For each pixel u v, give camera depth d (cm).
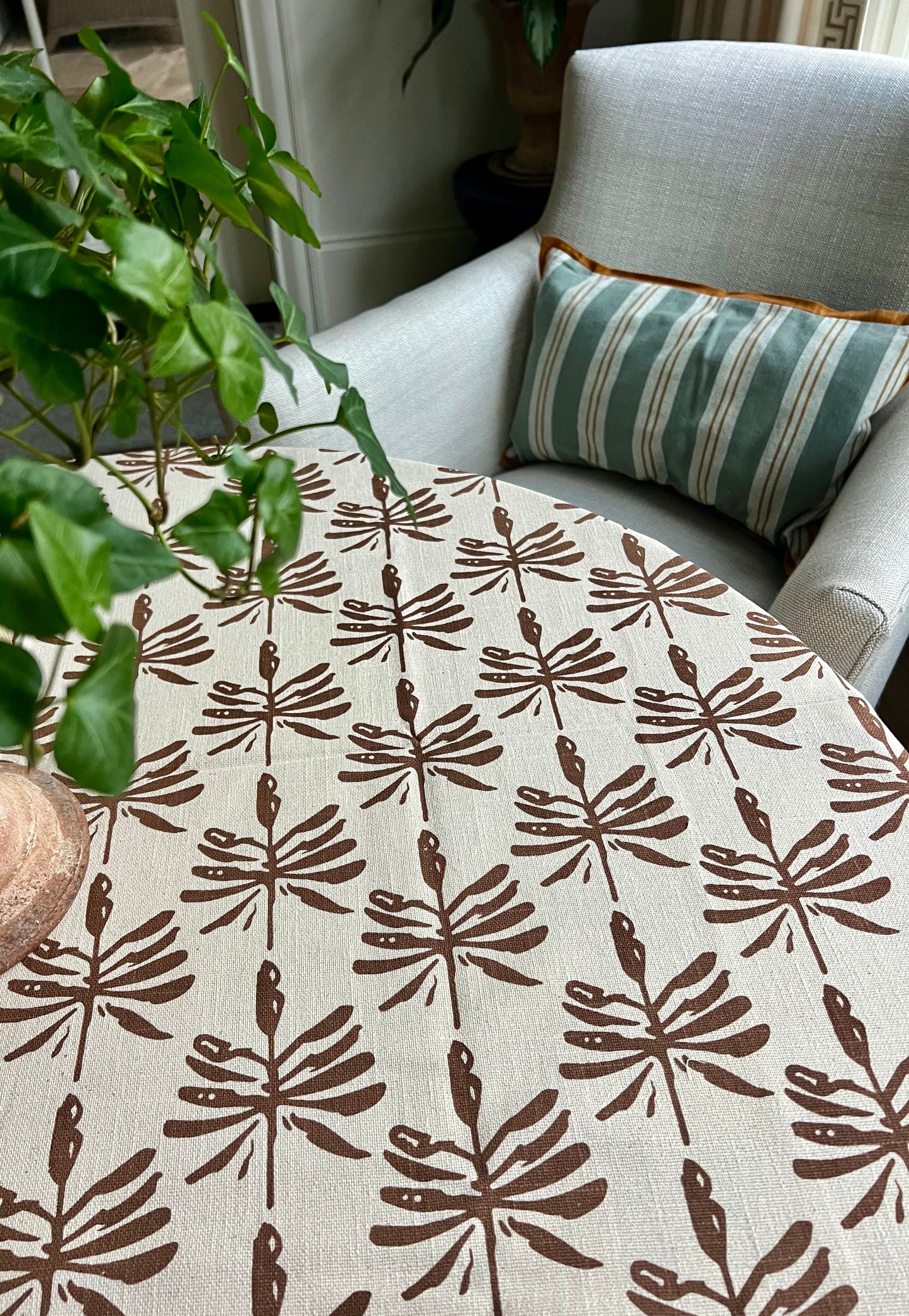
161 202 56
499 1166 56
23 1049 62
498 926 67
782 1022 62
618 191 140
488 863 71
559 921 68
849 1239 53
